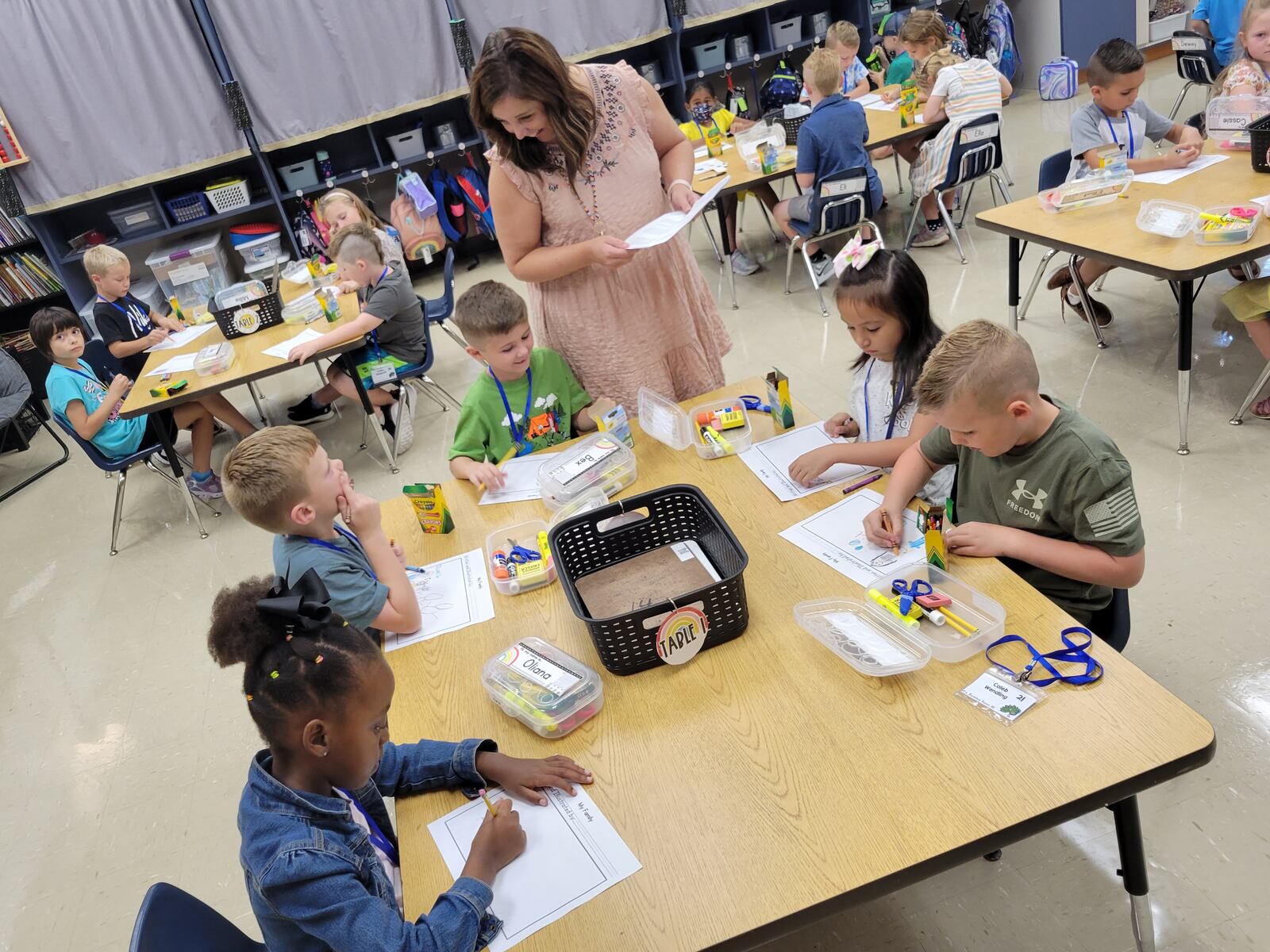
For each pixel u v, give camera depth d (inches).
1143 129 146.2
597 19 249.3
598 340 94.4
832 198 174.2
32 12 208.7
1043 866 72.1
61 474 194.4
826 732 50.3
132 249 250.5
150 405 140.7
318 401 184.4
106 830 98.7
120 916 87.7
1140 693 48.1
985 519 67.4
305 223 250.2
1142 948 58.4
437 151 256.5
